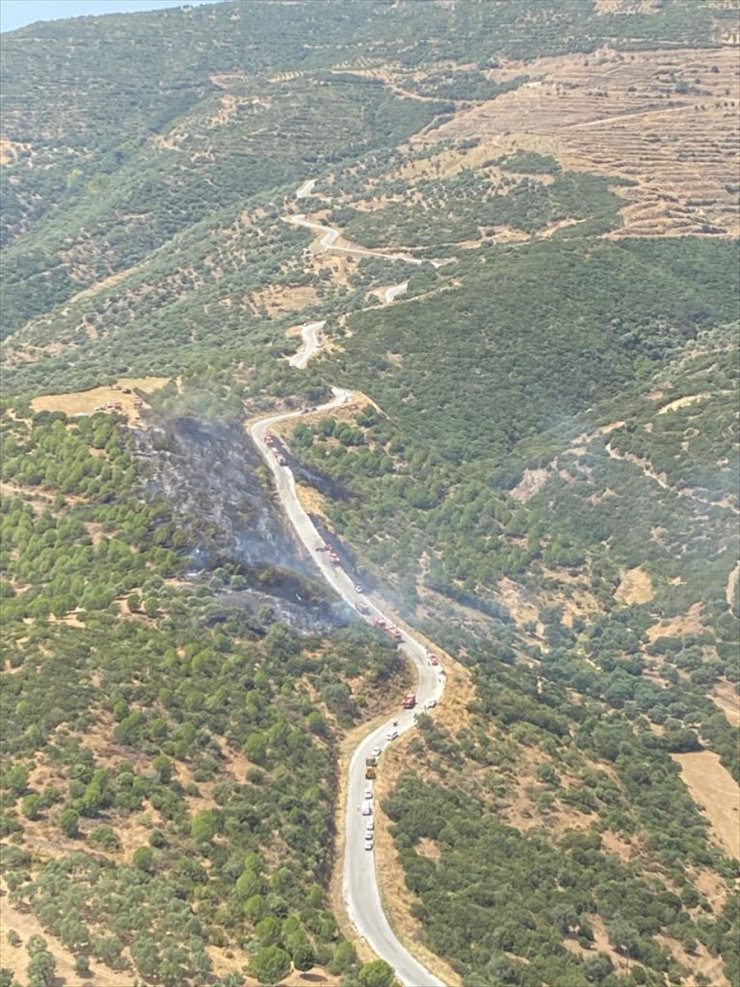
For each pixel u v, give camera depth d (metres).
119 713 96.94
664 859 106.75
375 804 101.75
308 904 85.06
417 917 89.56
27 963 69.62
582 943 92.00
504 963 84.94
